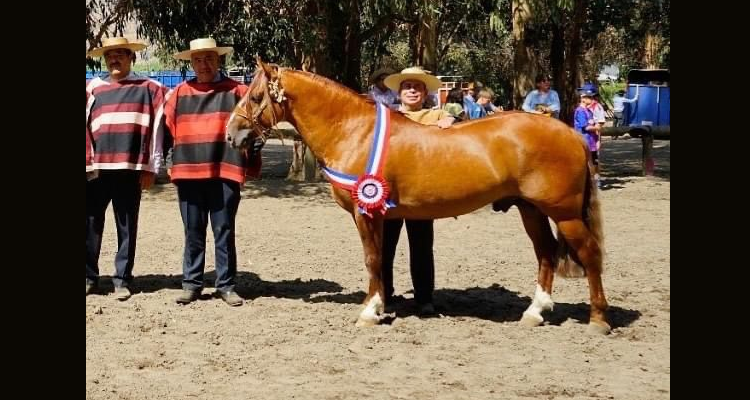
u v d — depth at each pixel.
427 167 6.41
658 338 6.41
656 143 28.69
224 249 7.33
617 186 16.31
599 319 6.54
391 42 27.61
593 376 5.53
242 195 15.16
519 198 6.69
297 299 7.60
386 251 7.29
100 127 7.37
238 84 7.37
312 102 6.60
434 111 7.15
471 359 5.86
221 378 5.45
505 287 8.20
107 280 8.31
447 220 12.32
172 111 7.32
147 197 14.77
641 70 27.80
